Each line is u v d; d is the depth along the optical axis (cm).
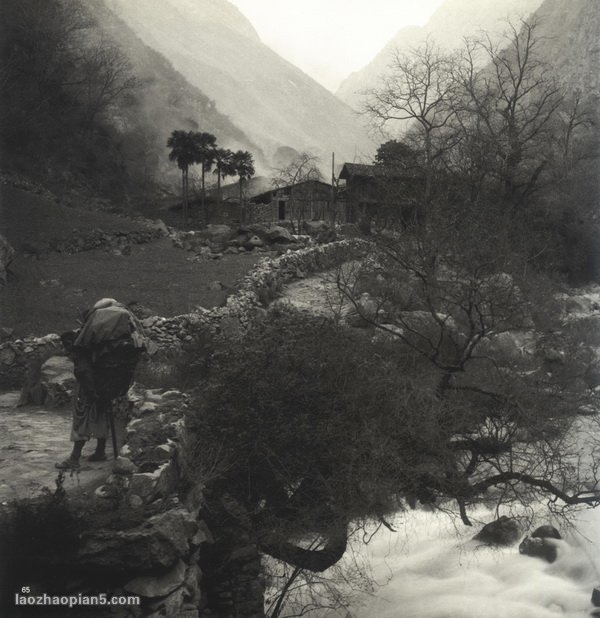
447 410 1103
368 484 956
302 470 943
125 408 1047
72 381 1295
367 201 3831
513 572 1129
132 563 638
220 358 1018
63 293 2362
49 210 3881
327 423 945
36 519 631
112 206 5741
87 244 3403
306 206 5394
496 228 1647
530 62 4769
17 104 5697
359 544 1176
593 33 9462
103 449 872
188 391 1142
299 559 961
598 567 1102
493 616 1009
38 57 6100
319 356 1005
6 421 1138
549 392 1358
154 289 2491
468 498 1147
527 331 1947
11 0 5984
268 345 1000
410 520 1320
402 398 1023
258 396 950
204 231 3997
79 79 7006
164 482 748
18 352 1588
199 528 761
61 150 6228
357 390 989
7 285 2436
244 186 6944
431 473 1058
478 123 4222
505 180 3984
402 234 1564
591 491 1141
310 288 2770
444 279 1448
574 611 1017
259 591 889
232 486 956
